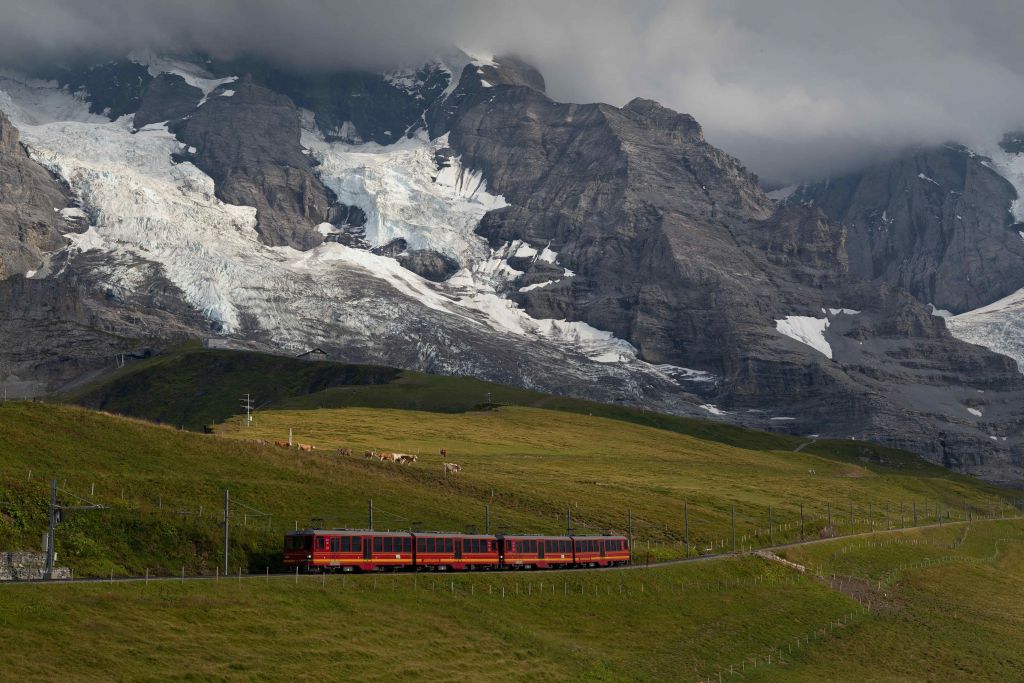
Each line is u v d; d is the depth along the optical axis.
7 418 166.00
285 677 88.56
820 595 171.00
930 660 147.00
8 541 109.69
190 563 119.81
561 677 107.56
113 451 165.00
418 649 103.44
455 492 196.00
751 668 128.38
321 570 119.25
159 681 81.94
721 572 169.75
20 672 77.56
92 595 93.38
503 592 129.25
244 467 174.00
